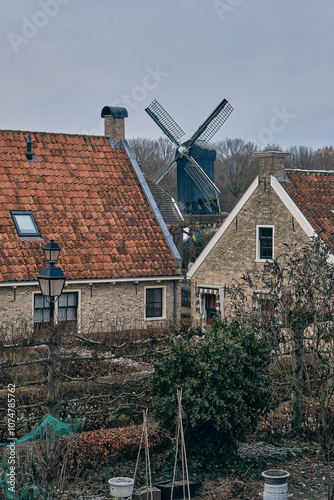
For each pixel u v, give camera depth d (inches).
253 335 882.8
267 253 1524.4
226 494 774.5
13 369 912.9
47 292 863.7
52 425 757.9
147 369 1007.6
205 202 3661.4
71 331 858.8
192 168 3627.0
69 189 1478.8
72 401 832.9
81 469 791.7
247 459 868.6
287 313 943.0
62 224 1412.4
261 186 1524.4
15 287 1278.3
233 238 1585.9
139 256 1446.9
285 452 904.3
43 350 964.0
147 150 4635.8
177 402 799.7
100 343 886.4
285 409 981.2
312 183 1546.5
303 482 826.8
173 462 828.0
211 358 822.5
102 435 827.4
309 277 932.6
